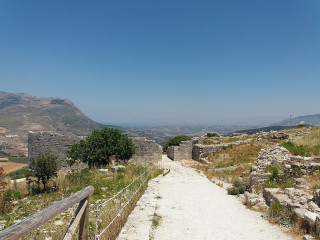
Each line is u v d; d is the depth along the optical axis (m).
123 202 11.61
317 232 7.88
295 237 8.26
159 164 32.75
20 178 23.19
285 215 9.92
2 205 12.35
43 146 27.45
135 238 7.71
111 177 19.39
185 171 26.19
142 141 35.00
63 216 9.76
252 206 12.30
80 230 5.23
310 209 9.42
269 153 18.86
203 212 11.27
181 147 37.50
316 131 29.12
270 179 14.98
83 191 5.01
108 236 7.22
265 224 9.70
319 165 14.95
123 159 29.92
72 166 28.16
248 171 19.59
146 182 17.44
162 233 8.54
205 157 33.59
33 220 3.16
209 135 43.09
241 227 9.35
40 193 16.31
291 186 13.37
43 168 16.66
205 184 18.91
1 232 2.67
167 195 14.23
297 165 15.32
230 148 33.62
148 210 10.80
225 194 15.68
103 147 27.91
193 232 8.75
